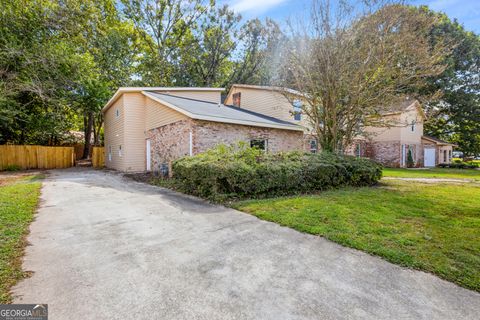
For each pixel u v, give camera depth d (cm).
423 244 325
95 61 1916
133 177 1077
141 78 2256
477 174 1299
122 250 315
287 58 1033
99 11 1927
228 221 439
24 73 1401
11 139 1658
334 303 209
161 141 1194
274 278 249
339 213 468
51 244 333
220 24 2441
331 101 959
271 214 466
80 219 450
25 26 1427
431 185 858
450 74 1980
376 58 875
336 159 817
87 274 255
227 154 677
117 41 1977
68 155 1759
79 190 751
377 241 336
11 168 1484
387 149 1997
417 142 2091
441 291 226
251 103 1616
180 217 464
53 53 1449
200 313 197
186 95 1535
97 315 194
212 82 2558
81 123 2647
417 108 1839
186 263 281
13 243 328
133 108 1355
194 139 948
